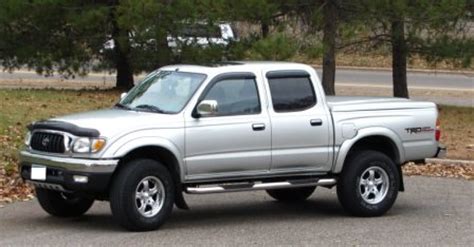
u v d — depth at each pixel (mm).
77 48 25422
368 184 11273
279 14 20250
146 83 11180
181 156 10141
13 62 25562
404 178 14609
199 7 21250
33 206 11688
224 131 10359
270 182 10797
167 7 21984
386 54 23094
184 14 21781
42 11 24031
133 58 23750
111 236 9781
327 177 11180
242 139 10469
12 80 30031
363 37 21328
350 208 11188
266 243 9539
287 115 10781
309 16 20062
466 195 13039
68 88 26734
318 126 10938
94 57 26031
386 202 11328
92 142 9742
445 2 19578
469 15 21125
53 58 25500
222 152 10367
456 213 11570
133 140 9859
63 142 9898
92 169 9664
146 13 21875
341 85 30859
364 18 19828
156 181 10023
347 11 19922
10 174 13305
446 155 16438
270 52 18531
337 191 11312
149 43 23172
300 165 10891
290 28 20281
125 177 9812
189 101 10336
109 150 9742
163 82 10953
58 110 19406
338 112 11141
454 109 23391
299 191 12344
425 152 11750
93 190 9781
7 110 18547
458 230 10422
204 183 10398
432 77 34719
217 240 9664
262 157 10602
